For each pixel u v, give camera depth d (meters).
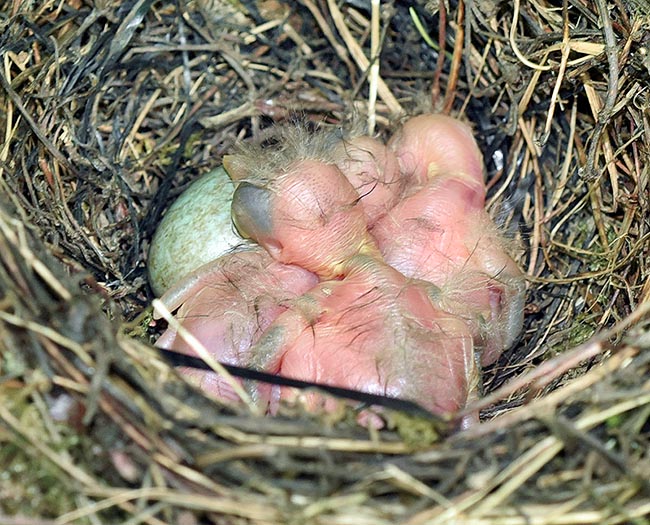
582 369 0.25
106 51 0.28
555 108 0.28
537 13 0.28
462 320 0.25
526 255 0.29
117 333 0.21
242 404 0.21
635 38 0.26
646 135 0.26
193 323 0.25
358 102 0.31
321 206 0.25
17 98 0.26
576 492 0.20
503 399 0.26
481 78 0.29
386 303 0.24
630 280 0.26
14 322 0.20
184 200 0.27
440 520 0.19
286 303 0.25
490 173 0.30
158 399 0.20
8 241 0.21
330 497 0.19
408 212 0.27
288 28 0.31
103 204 0.28
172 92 0.30
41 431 0.20
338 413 0.21
